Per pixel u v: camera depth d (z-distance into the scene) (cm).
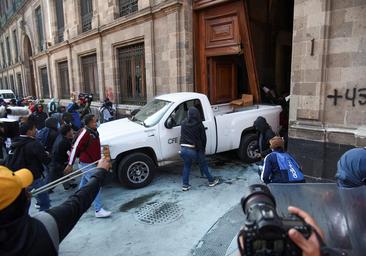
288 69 1124
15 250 121
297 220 109
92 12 1360
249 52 833
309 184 167
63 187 617
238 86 1015
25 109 792
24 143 414
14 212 125
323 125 562
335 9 525
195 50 918
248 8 872
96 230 434
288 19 1080
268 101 902
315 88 561
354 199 154
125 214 479
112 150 561
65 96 1833
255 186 128
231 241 382
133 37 1066
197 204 502
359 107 516
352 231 146
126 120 697
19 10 2511
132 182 582
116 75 1220
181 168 707
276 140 357
